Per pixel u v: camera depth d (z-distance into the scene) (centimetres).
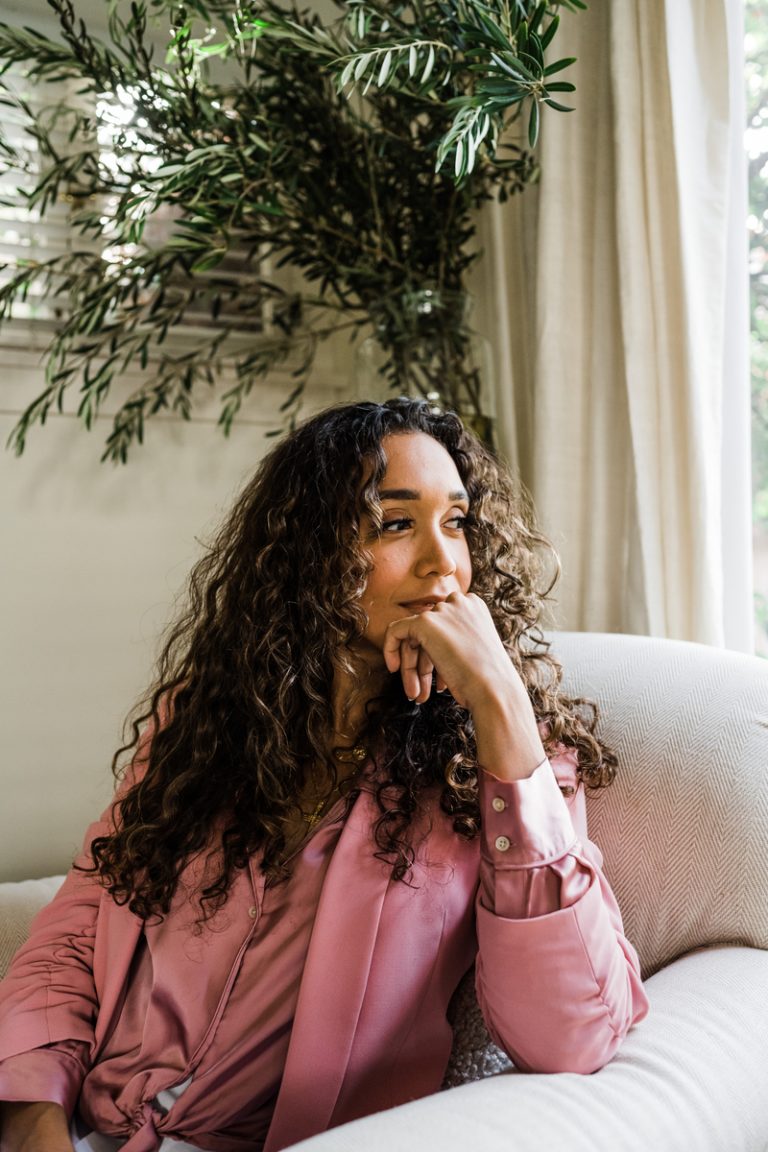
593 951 84
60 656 194
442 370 182
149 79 168
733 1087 82
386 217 189
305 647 106
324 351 219
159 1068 99
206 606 120
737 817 102
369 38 169
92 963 111
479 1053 101
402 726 104
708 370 156
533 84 128
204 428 206
